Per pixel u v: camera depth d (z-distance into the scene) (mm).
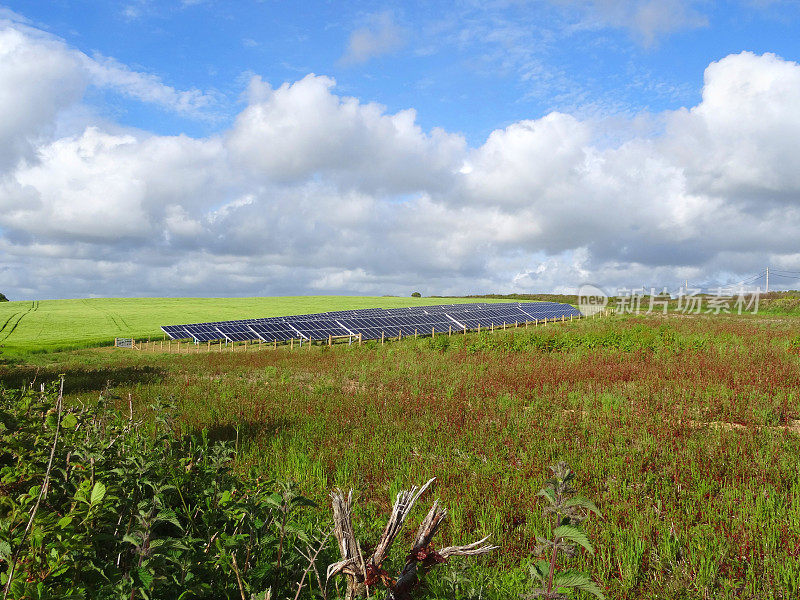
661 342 20719
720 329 27906
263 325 40188
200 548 3605
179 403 12992
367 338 36312
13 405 5320
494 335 27391
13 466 4355
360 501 6668
